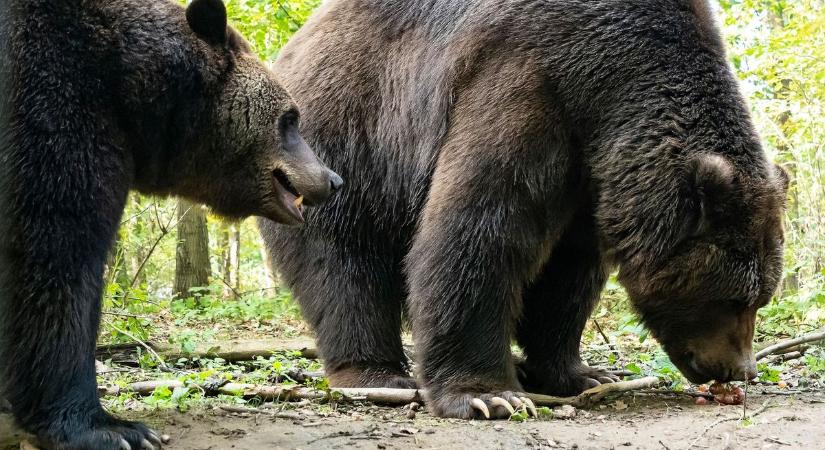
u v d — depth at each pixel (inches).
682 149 213.8
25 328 158.4
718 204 208.5
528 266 223.1
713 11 235.1
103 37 171.0
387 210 250.4
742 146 218.1
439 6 241.9
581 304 256.7
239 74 193.3
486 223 214.7
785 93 623.2
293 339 420.8
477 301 215.8
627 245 219.8
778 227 216.5
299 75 264.7
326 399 226.2
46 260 157.9
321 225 250.1
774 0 661.3
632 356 329.7
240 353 341.4
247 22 586.2
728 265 211.8
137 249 695.7
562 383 259.6
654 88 216.5
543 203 220.5
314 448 176.2
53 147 159.3
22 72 159.6
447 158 224.2
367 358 248.8
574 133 220.7
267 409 213.5
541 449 180.9
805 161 563.5
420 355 223.0
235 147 194.7
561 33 219.0
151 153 184.7
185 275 714.2
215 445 175.9
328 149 252.8
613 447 183.2
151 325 432.8
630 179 215.6
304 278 255.6
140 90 175.6
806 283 478.6
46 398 161.5
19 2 161.8
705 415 215.2
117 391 230.1
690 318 221.5
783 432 194.5
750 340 221.1
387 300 253.0
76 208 161.3
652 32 220.1
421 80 239.9
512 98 216.5
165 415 200.8
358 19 261.0
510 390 218.8
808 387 258.2
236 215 207.2
